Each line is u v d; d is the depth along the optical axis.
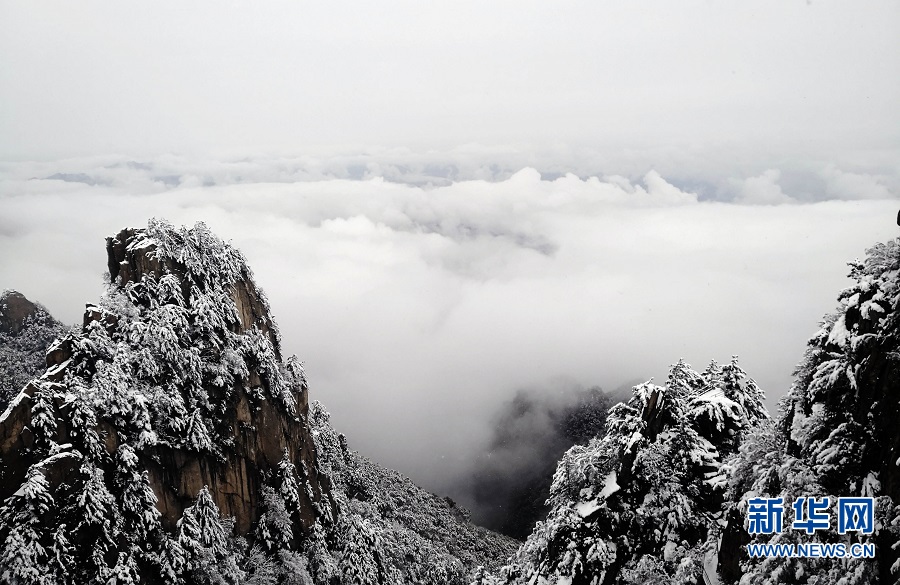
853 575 26.98
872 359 29.61
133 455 47.25
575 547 44.09
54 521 41.56
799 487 30.02
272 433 61.41
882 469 28.27
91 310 52.88
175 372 53.50
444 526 112.94
